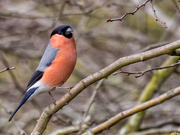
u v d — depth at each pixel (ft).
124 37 41.19
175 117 35.22
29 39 37.50
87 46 42.52
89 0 34.35
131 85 38.78
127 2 37.76
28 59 38.75
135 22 43.39
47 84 21.09
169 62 29.94
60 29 21.62
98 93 38.22
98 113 34.71
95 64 41.65
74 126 26.40
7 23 35.32
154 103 19.11
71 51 21.24
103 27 40.98
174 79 38.63
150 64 36.24
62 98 17.69
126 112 20.02
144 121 36.99
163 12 38.47
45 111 18.15
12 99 38.37
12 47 36.52
